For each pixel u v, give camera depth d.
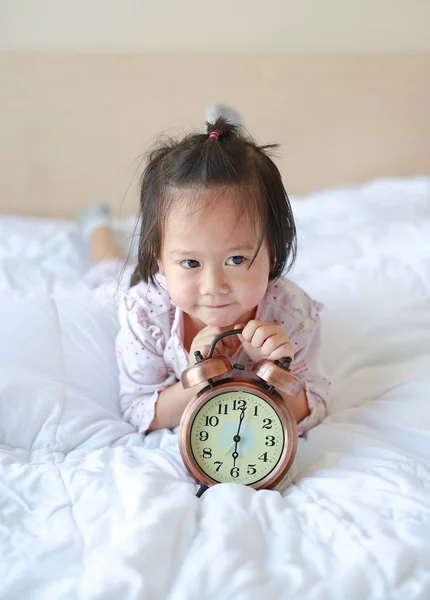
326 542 0.77
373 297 1.25
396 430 1.02
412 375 1.11
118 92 1.92
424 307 1.23
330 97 1.97
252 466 0.90
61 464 0.92
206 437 0.91
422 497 0.83
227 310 0.91
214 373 0.88
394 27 1.93
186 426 0.90
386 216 1.78
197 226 0.86
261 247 0.90
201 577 0.71
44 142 1.95
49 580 0.72
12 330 1.12
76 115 1.94
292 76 1.94
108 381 1.13
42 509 0.82
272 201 0.93
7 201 2.01
